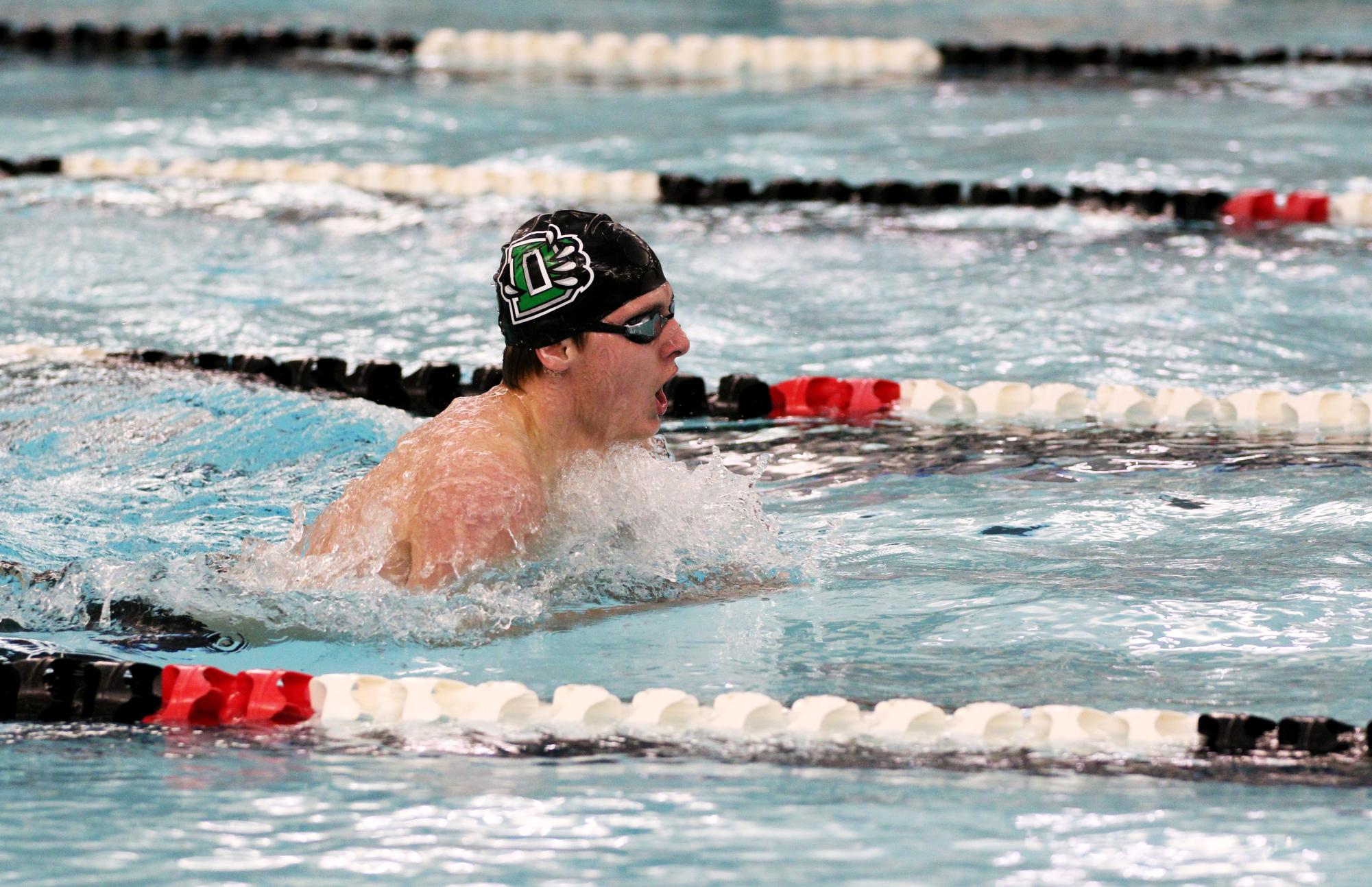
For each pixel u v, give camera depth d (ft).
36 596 31.12
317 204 76.89
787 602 30.71
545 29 131.75
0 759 23.75
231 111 99.04
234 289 61.62
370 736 24.59
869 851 19.77
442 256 67.05
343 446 41.93
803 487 39.81
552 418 31.09
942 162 83.10
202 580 31.32
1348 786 21.83
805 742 23.81
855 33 127.95
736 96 105.81
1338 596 29.89
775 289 61.67
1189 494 37.73
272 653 28.60
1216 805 21.18
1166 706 24.90
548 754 23.50
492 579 29.68
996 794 21.68
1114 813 21.01
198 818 21.25
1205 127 89.97
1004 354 52.90
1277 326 54.90
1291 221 70.64
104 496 37.58
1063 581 31.32
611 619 29.94
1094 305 58.13
